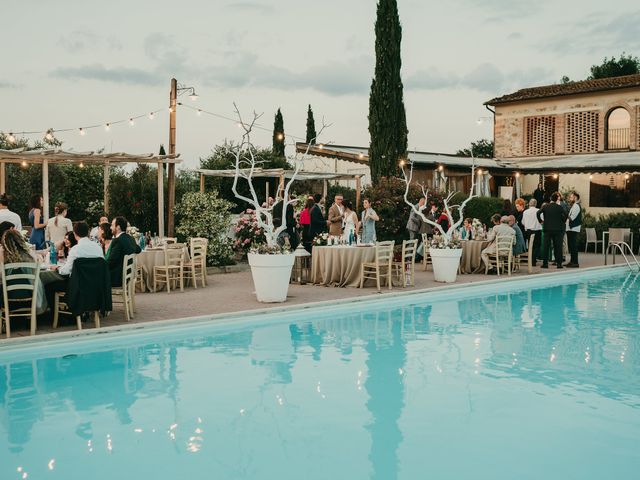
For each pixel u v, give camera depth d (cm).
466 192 2644
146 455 464
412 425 527
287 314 1002
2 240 804
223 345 823
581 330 926
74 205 2214
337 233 1500
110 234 1005
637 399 597
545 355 771
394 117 2180
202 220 1602
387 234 2036
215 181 2619
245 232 1767
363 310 1105
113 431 513
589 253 2216
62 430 515
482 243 1571
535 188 2728
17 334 808
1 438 498
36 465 446
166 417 546
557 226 1658
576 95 2778
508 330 926
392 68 2175
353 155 2631
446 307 1139
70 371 692
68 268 826
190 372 689
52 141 2484
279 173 2038
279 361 739
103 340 816
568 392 620
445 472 433
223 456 463
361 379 664
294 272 1360
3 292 780
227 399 596
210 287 1299
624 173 2439
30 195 2152
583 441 491
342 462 451
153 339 858
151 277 1239
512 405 579
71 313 834
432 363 731
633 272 1766
